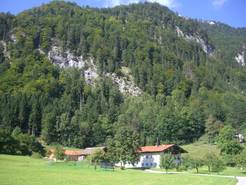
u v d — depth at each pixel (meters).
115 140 137.38
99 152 131.50
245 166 126.56
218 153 185.88
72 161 142.38
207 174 112.81
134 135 140.12
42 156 168.00
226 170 132.75
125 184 64.88
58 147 174.75
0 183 58.22
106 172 100.56
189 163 126.19
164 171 128.62
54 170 95.56
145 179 77.06
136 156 134.75
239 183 72.81
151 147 166.62
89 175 84.31
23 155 161.00
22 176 71.75
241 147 174.00
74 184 61.34
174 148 163.50
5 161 115.50
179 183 69.31
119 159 131.00
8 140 157.75
